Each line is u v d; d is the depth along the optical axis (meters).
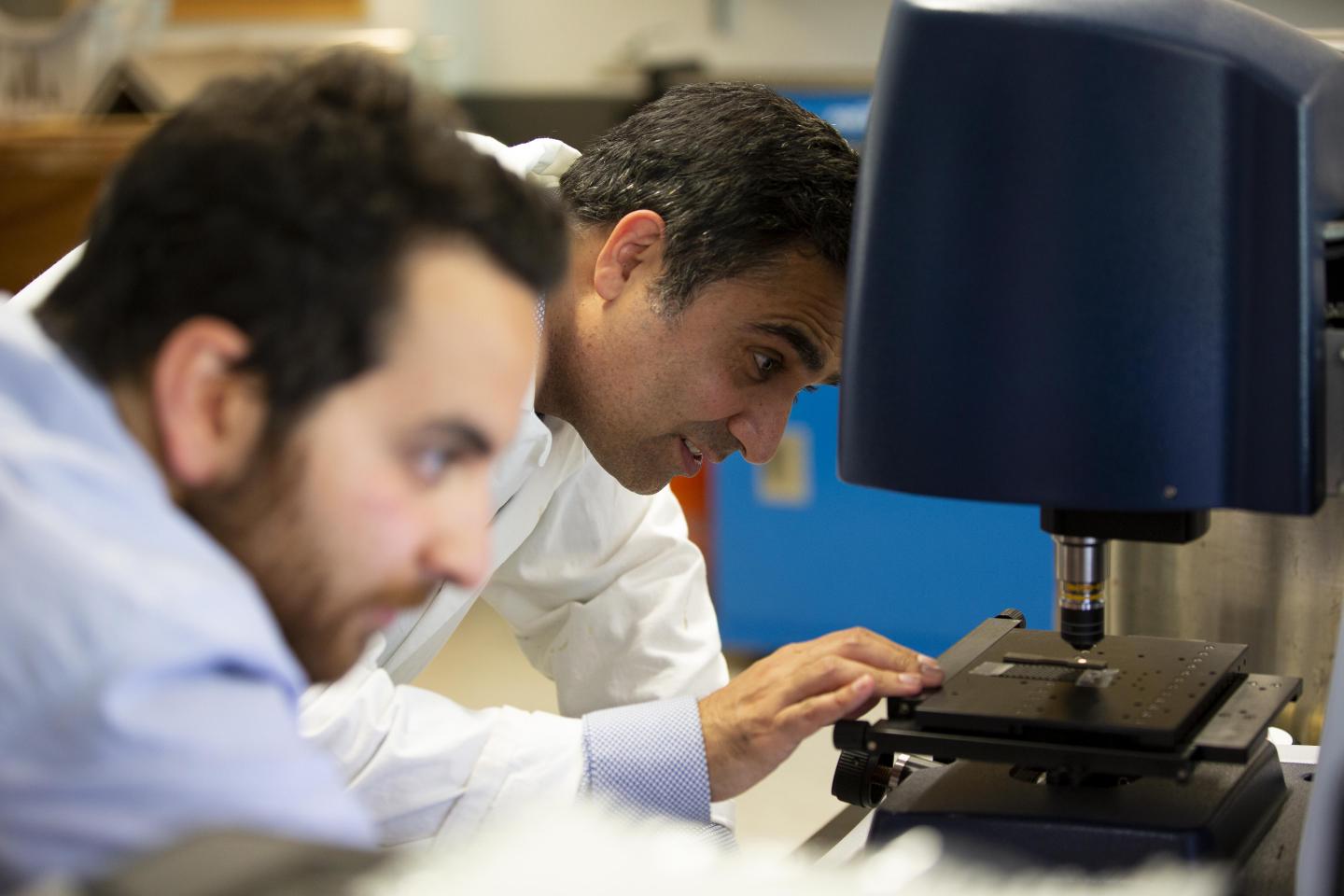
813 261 1.04
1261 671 1.04
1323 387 0.73
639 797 0.96
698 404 1.10
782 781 1.45
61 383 0.51
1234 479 0.73
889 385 0.78
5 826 0.41
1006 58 0.73
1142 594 1.10
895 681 0.86
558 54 4.41
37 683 0.43
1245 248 0.72
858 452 0.80
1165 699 0.80
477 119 4.34
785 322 1.05
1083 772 0.81
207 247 0.51
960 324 0.75
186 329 0.51
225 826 0.37
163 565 0.47
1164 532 0.78
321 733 0.95
